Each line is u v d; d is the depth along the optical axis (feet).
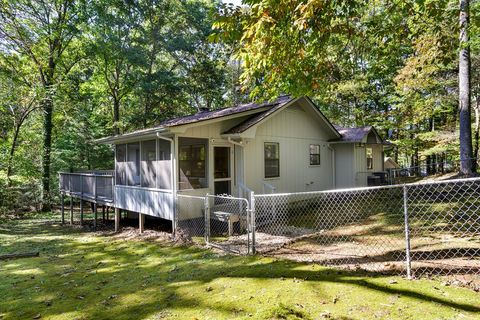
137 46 62.85
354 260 16.16
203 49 74.28
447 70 43.01
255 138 32.01
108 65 64.49
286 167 35.99
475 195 28.96
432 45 25.38
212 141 28.68
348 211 31.91
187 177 26.68
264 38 14.49
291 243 21.09
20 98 50.21
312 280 13.79
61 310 13.16
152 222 35.09
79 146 58.80
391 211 29.25
